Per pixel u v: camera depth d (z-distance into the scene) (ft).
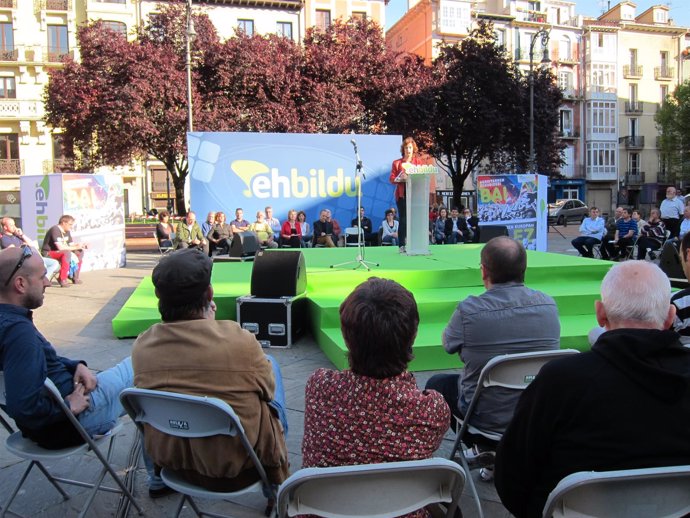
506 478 5.87
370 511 5.32
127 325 19.22
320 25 114.52
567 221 106.52
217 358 6.99
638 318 5.51
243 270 26.07
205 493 7.05
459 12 124.16
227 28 110.01
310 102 69.77
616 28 143.23
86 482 9.97
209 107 69.97
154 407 6.88
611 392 5.06
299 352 17.44
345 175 46.44
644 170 148.77
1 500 9.32
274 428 7.52
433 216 57.93
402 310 5.97
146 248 62.90
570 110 142.82
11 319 7.60
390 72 75.72
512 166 87.71
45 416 7.61
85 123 72.33
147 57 68.85
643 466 4.98
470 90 78.54
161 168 128.47
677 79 149.48
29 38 112.57
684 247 10.71
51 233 31.63
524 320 8.96
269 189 45.16
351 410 5.86
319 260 25.21
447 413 6.10
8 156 114.83
